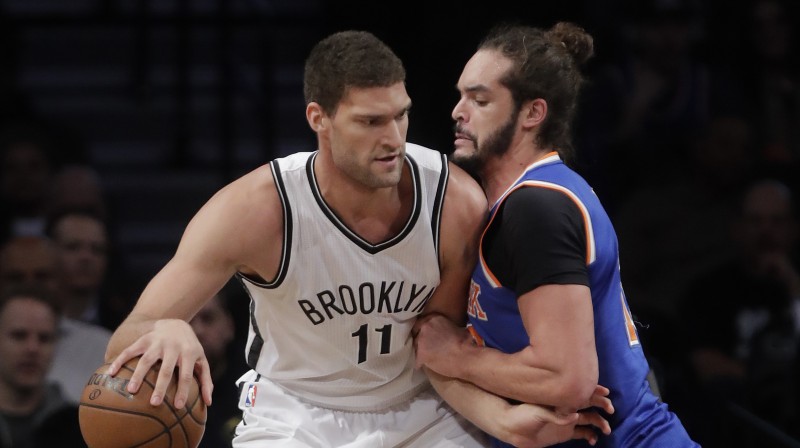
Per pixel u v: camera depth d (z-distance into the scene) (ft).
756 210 70.44
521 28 39.40
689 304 70.64
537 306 35.58
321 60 35.78
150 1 91.35
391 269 38.17
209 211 37.81
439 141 78.07
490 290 37.81
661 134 80.18
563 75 38.47
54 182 71.46
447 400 39.73
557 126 38.65
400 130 35.68
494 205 38.34
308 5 91.04
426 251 38.27
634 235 75.25
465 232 38.60
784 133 82.79
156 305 36.76
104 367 35.88
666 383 60.44
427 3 79.15
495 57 38.32
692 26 84.53
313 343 39.34
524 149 38.47
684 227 74.79
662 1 85.56
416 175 38.19
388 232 37.91
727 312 70.03
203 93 89.25
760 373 63.31
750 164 76.84
